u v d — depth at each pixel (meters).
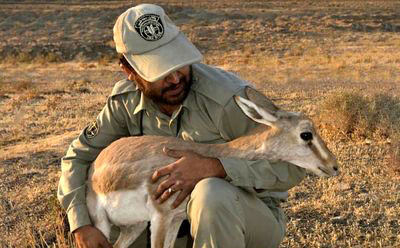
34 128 13.02
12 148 11.12
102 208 4.41
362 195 7.22
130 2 74.12
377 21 48.28
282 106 14.46
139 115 4.71
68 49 39.00
